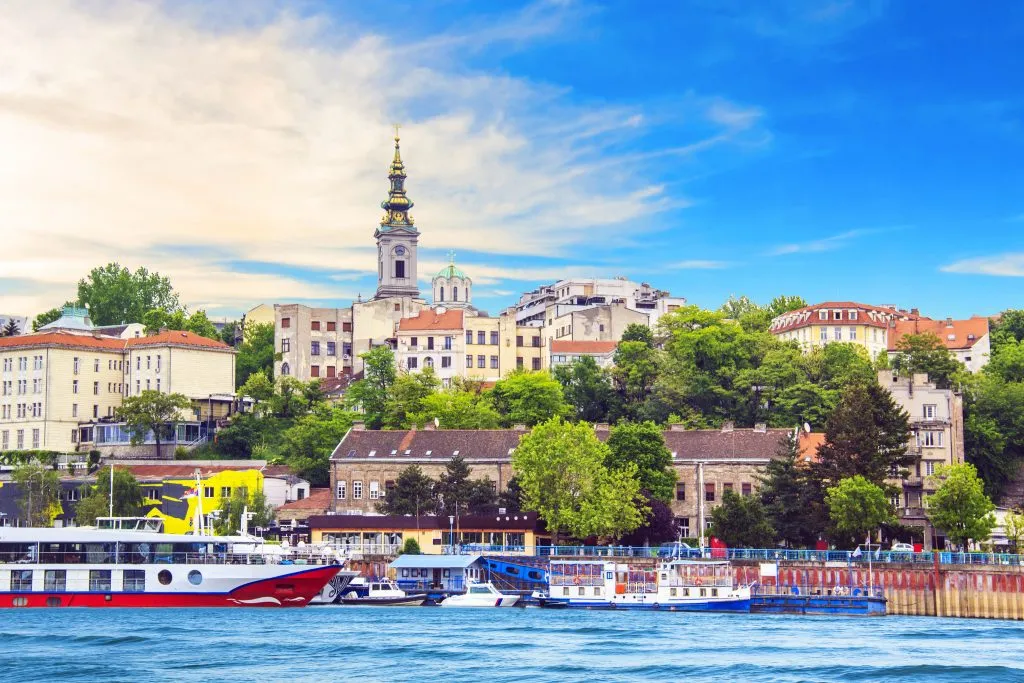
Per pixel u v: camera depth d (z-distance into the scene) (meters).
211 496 185.00
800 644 113.38
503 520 159.00
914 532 160.00
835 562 142.25
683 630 123.25
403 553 155.00
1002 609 136.38
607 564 144.12
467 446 180.50
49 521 185.75
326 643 112.81
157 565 131.12
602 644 112.94
